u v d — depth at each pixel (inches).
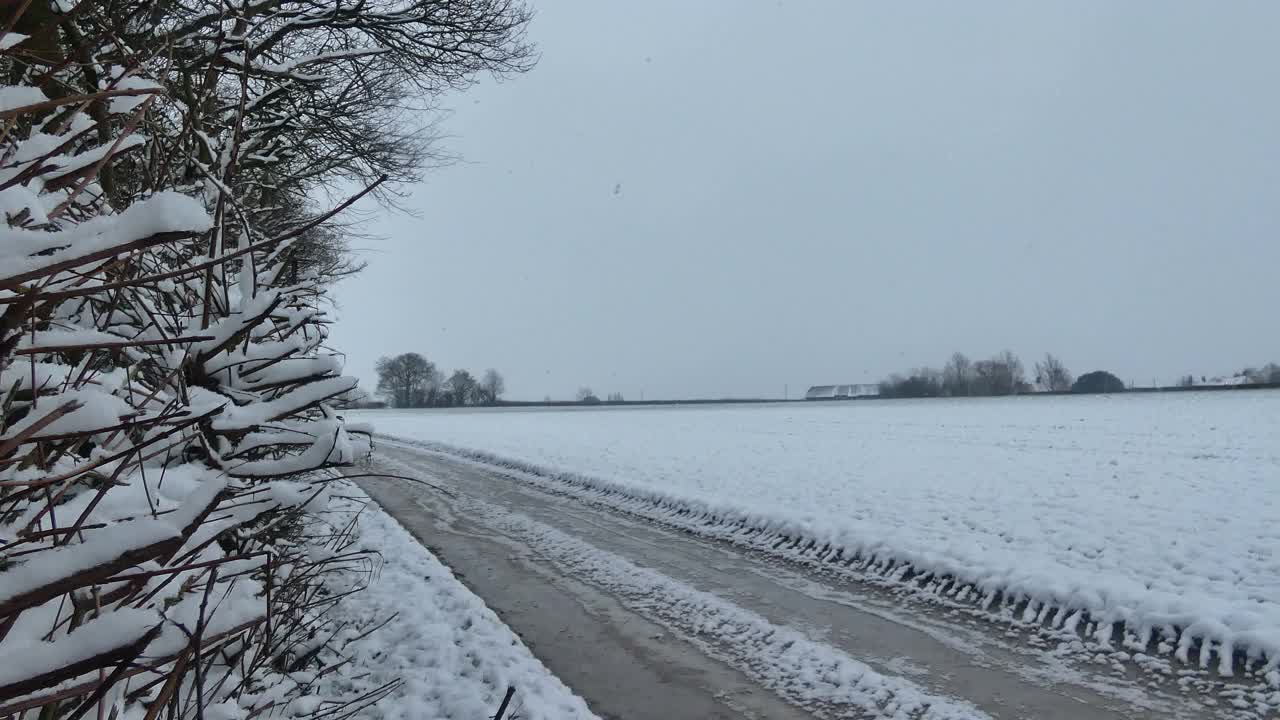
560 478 629.9
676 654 219.0
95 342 47.4
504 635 223.6
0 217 40.6
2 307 42.6
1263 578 256.8
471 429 1425.9
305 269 201.8
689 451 814.5
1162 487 441.7
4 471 52.9
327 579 252.7
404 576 286.0
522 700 175.5
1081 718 175.3
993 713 178.1
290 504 68.9
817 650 220.1
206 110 110.6
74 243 37.1
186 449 96.6
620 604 270.1
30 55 57.2
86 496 65.7
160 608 65.8
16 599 35.7
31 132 60.9
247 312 79.4
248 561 83.5
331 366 94.4
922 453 700.7
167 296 95.3
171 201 37.2
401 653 201.2
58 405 49.4
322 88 301.7
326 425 84.5
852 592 281.6
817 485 510.0
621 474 609.6
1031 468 554.9
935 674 201.9
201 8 184.2
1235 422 887.1
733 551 352.8
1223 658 202.2
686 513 441.1
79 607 54.3
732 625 244.5
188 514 45.4
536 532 406.0
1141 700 184.1
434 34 327.6
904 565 305.3
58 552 38.3
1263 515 349.4
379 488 589.0
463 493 563.5
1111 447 681.6
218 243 89.5
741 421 1466.5
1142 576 266.4
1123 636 225.1
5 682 35.0
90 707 57.9
